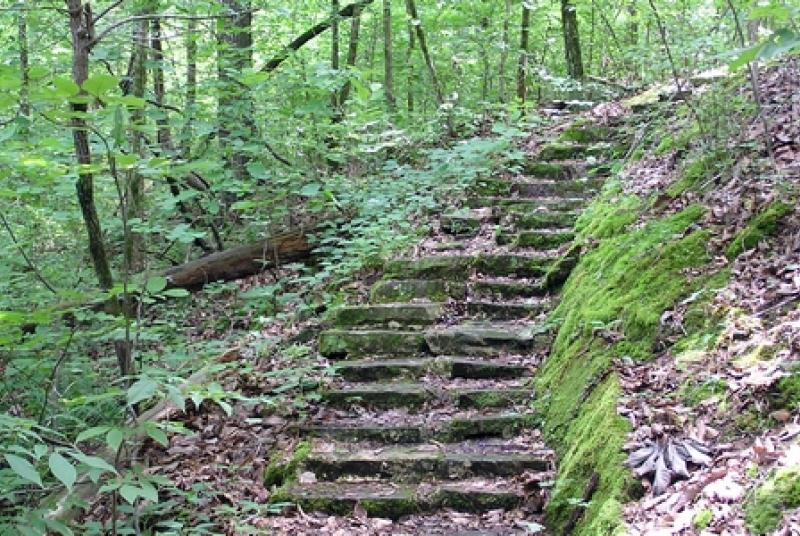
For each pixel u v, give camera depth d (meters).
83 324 5.22
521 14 11.90
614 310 4.31
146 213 7.30
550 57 12.52
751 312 3.54
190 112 6.16
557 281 5.47
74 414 4.78
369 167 8.02
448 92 11.53
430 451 4.08
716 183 4.86
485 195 6.88
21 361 4.62
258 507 3.64
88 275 6.68
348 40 11.60
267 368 5.11
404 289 5.65
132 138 5.29
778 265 3.74
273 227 7.43
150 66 5.97
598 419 3.54
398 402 4.53
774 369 3.04
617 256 4.84
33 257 6.64
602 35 11.32
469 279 5.75
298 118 6.76
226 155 6.37
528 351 4.92
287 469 4.04
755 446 2.67
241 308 6.72
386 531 3.56
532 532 3.38
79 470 2.67
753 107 5.26
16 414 4.55
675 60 7.61
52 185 4.98
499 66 11.64
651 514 2.77
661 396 3.45
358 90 4.83
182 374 5.20
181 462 4.23
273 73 6.43
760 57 2.50
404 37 11.40
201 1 6.21
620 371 3.77
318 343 5.22
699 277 4.05
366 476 3.99
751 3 4.62
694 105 6.10
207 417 4.66
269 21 8.23
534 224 6.28
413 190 7.01
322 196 6.95
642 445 3.16
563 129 7.97
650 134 6.50
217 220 7.77
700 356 3.51
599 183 6.71
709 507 2.57
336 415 4.51
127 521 3.67
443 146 8.48
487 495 3.68
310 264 7.02
